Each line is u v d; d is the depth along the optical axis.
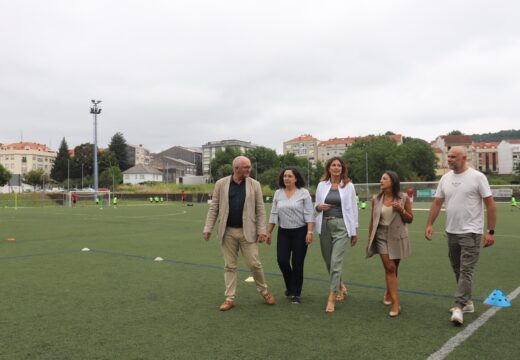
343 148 127.00
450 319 5.10
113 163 102.75
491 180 77.44
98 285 6.95
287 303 5.87
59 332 4.66
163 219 23.05
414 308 5.59
